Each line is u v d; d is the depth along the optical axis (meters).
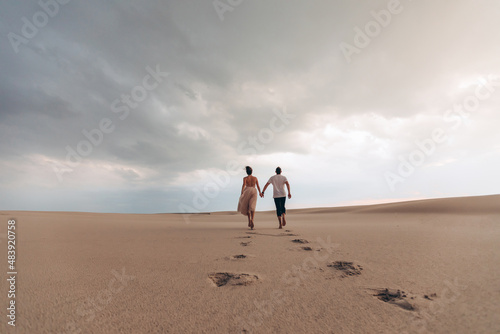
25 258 2.96
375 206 17.14
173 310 1.71
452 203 11.48
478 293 1.90
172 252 3.43
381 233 4.96
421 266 2.61
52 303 1.77
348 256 3.12
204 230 6.21
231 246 3.88
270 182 6.98
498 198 11.05
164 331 1.45
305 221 9.98
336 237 4.60
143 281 2.26
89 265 2.72
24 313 1.61
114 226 6.95
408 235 4.58
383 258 2.97
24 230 5.29
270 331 1.46
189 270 2.60
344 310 1.71
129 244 4.02
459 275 2.30
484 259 2.78
